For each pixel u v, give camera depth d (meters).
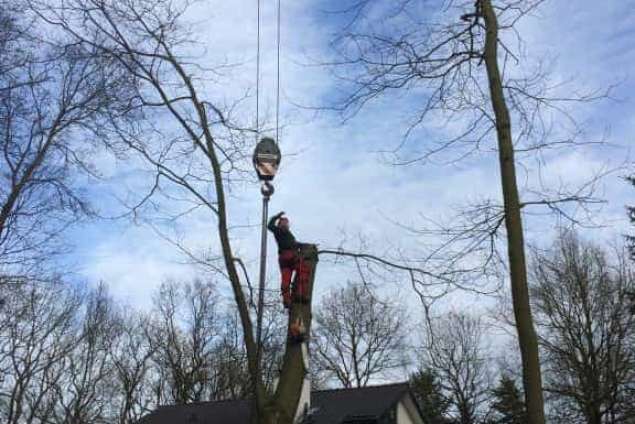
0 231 15.65
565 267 33.44
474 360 44.50
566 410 32.50
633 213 33.31
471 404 43.75
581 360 32.59
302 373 7.15
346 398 26.55
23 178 15.91
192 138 8.31
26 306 27.97
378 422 24.84
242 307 7.57
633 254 33.28
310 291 7.58
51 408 30.69
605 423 32.19
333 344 42.19
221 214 7.97
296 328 7.28
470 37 8.09
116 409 37.47
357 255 7.94
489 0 8.02
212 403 28.25
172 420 27.55
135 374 37.62
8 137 15.55
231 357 37.94
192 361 40.81
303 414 7.23
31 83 15.26
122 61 8.45
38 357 28.34
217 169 8.16
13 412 28.45
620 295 32.69
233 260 7.77
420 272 7.92
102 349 37.69
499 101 7.50
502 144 7.30
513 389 42.25
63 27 9.06
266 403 7.02
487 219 7.71
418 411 27.45
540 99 7.90
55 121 16.30
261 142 8.05
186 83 8.43
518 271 6.75
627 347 32.09
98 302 38.59
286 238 7.89
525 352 6.49
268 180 7.98
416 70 8.16
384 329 41.31
